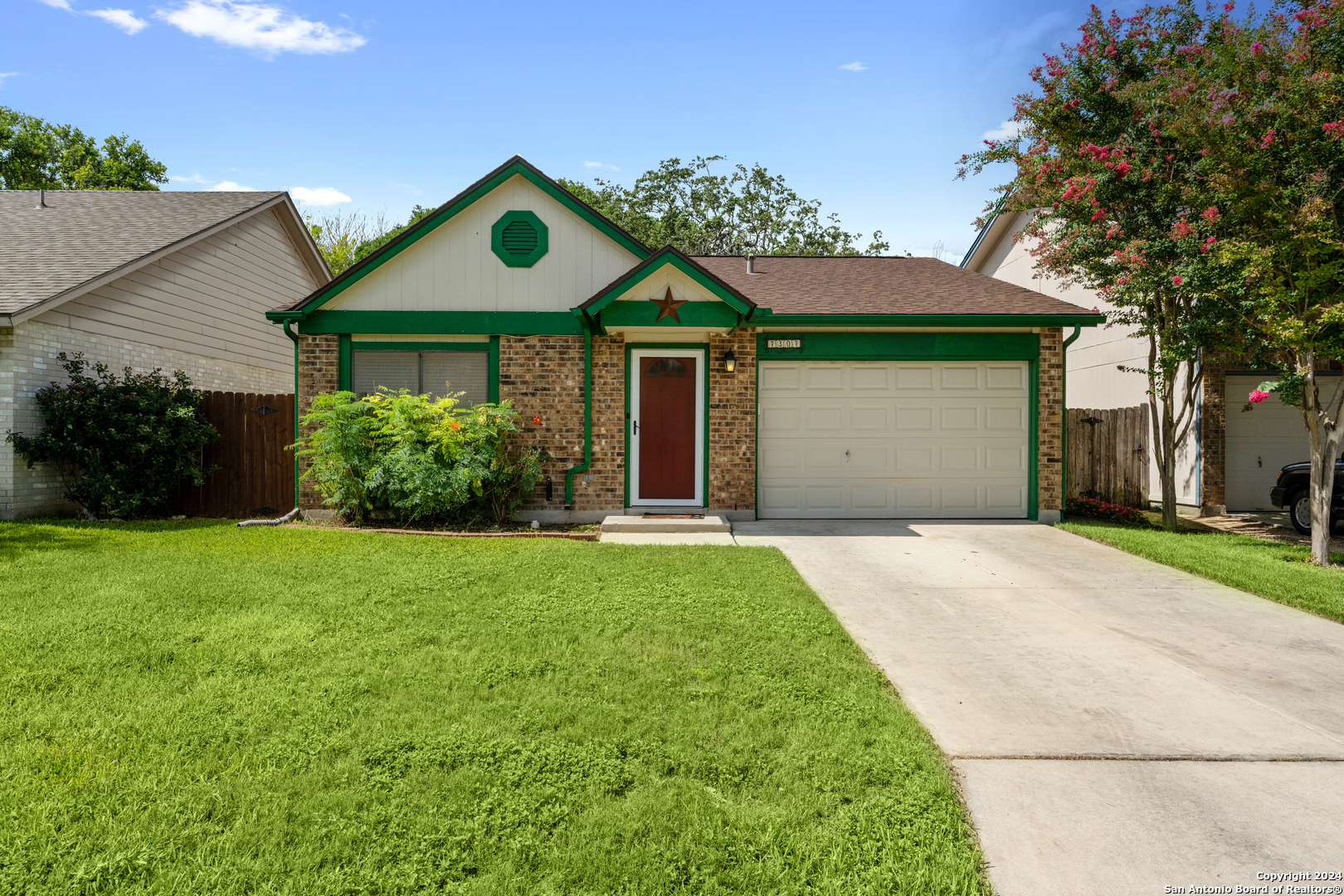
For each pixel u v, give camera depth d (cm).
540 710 417
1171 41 1084
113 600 618
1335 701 467
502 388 1126
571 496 1123
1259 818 332
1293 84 859
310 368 1124
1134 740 408
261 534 959
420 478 991
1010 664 530
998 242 2038
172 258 1396
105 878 273
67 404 1073
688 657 509
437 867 282
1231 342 993
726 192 4175
